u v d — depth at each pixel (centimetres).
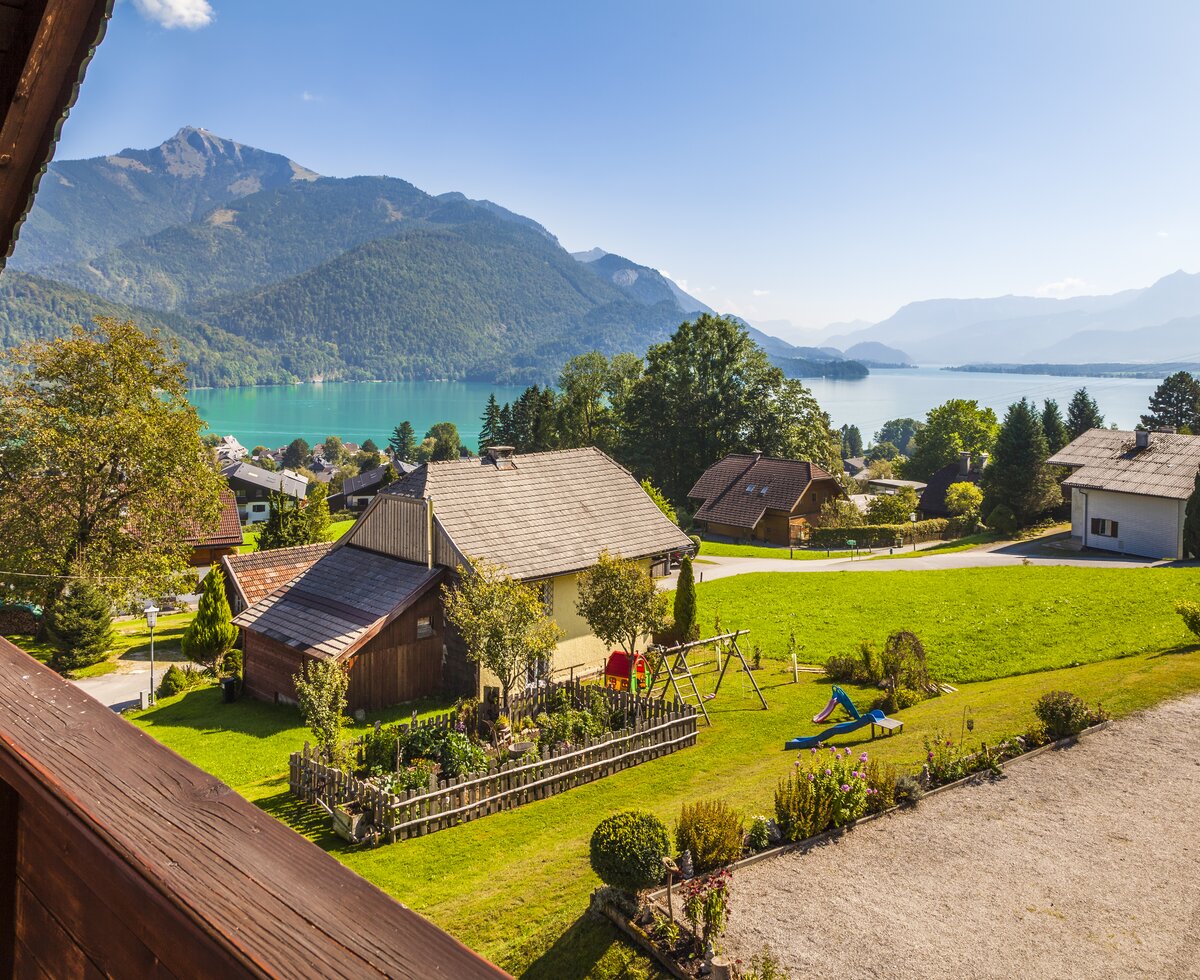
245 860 169
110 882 180
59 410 3881
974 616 3612
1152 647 2884
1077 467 5738
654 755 2225
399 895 1483
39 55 211
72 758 215
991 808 1648
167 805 192
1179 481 5106
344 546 3328
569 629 3156
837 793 1551
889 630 3519
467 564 2859
